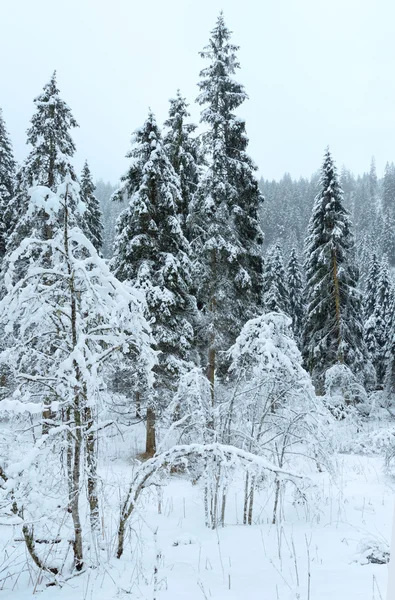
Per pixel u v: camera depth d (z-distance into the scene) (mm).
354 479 9695
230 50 14711
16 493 3580
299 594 3623
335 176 19000
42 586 3945
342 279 18797
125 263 14102
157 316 13352
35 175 13477
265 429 7461
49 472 4059
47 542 4207
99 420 4723
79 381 4348
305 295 21359
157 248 13969
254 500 8219
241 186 15023
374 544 4820
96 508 4492
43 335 4715
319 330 19219
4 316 4164
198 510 7375
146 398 12539
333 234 18062
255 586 3896
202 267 14461
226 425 7289
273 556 4812
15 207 14688
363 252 55688
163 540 5531
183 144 16812
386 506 7242
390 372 23750
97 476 4422
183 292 14703
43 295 4484
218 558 4770
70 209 4449
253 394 7469
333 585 3828
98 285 4633
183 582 3984
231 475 6059
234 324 14469
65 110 14211
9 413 3947
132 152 14180
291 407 7344
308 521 6504
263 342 7371
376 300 33125
